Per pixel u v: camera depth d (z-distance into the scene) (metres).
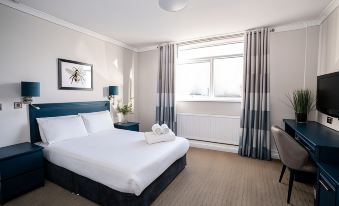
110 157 1.96
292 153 1.94
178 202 2.03
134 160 1.89
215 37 3.80
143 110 4.83
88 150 2.18
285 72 3.23
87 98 3.52
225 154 3.59
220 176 2.65
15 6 2.41
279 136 2.02
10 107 2.42
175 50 4.15
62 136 2.64
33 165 2.21
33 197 2.09
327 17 2.69
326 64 2.69
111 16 2.86
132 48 4.64
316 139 1.86
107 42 3.92
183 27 3.31
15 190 2.05
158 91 4.38
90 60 3.55
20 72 2.51
